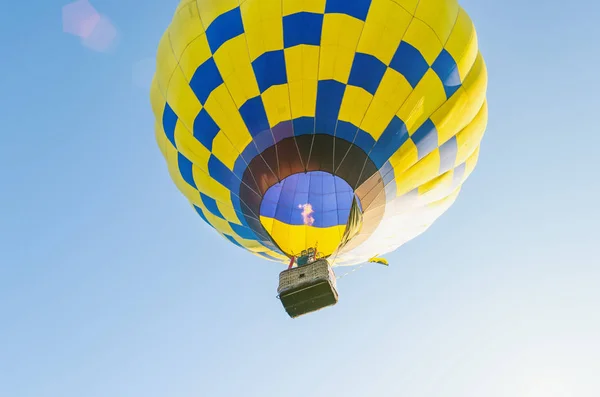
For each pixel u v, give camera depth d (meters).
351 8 10.80
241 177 11.68
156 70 12.09
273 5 10.85
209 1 11.34
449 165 12.18
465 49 11.39
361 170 11.30
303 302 10.32
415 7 10.91
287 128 11.12
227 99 11.11
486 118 12.48
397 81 10.90
